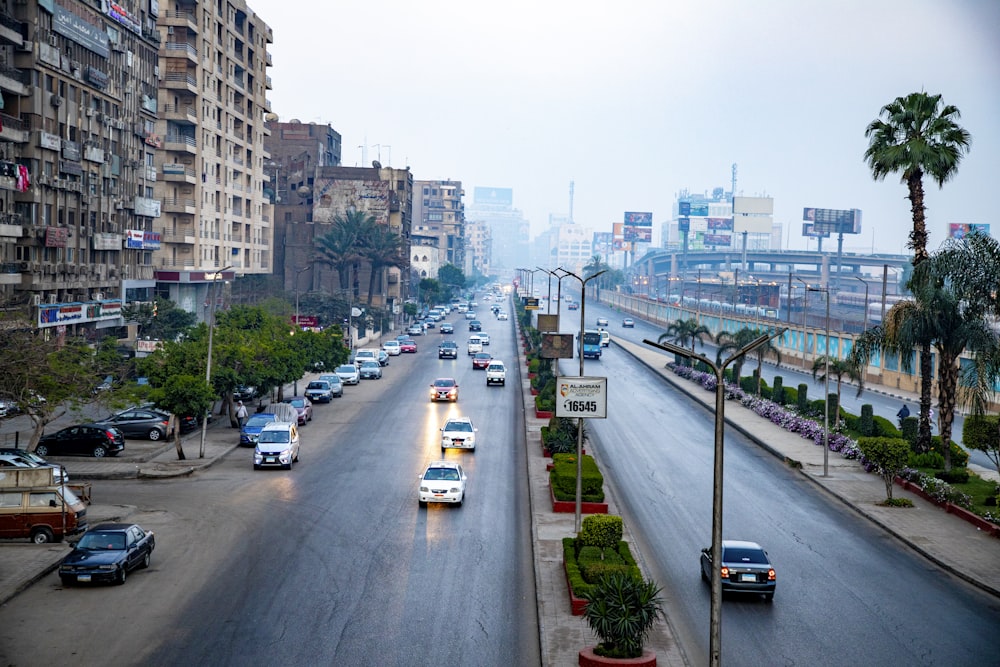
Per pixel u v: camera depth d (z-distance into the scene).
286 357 63.06
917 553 34.09
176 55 99.69
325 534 34.16
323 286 163.50
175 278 100.56
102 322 80.94
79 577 27.77
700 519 38.00
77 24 74.69
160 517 36.44
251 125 127.06
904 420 52.03
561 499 38.47
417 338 138.25
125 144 85.75
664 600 27.39
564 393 34.19
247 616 25.48
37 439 43.66
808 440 57.44
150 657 22.48
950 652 24.16
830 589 29.39
